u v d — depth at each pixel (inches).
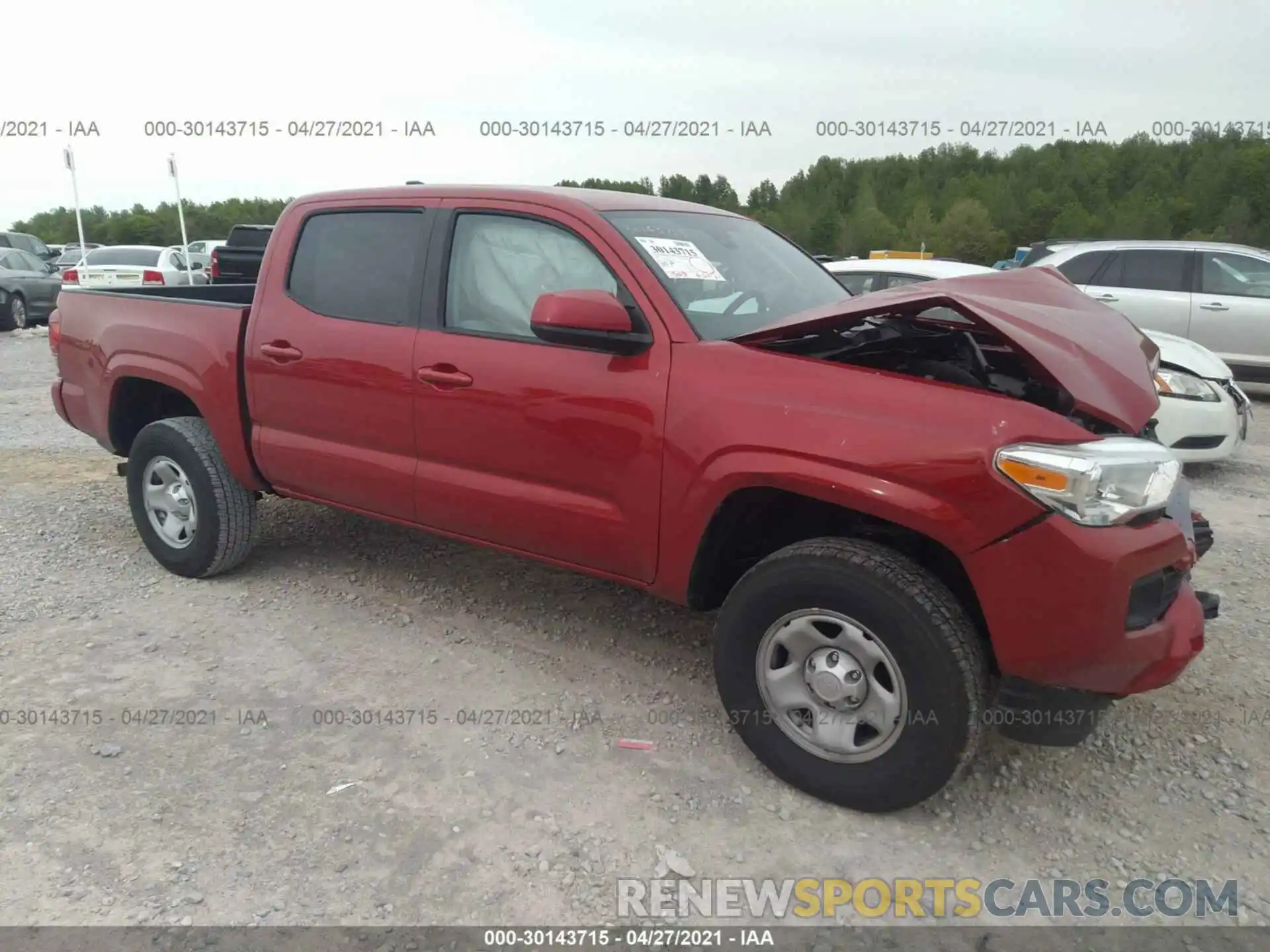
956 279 126.0
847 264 374.9
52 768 117.6
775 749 115.3
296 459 161.0
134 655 148.2
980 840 108.0
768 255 153.2
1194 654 105.9
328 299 156.0
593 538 128.3
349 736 126.3
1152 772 121.3
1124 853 106.3
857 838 107.9
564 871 101.5
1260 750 126.6
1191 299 389.7
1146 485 99.1
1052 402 113.0
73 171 738.2
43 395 391.5
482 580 180.5
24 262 677.9
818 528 123.7
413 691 138.7
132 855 102.3
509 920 94.7
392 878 99.9
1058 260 417.7
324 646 152.7
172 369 172.7
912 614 101.5
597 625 161.9
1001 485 97.1
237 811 110.3
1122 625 98.3
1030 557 97.5
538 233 135.4
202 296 209.9
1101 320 121.0
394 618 163.5
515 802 113.0
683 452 116.5
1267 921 96.3
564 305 114.8
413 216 148.2
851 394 106.3
